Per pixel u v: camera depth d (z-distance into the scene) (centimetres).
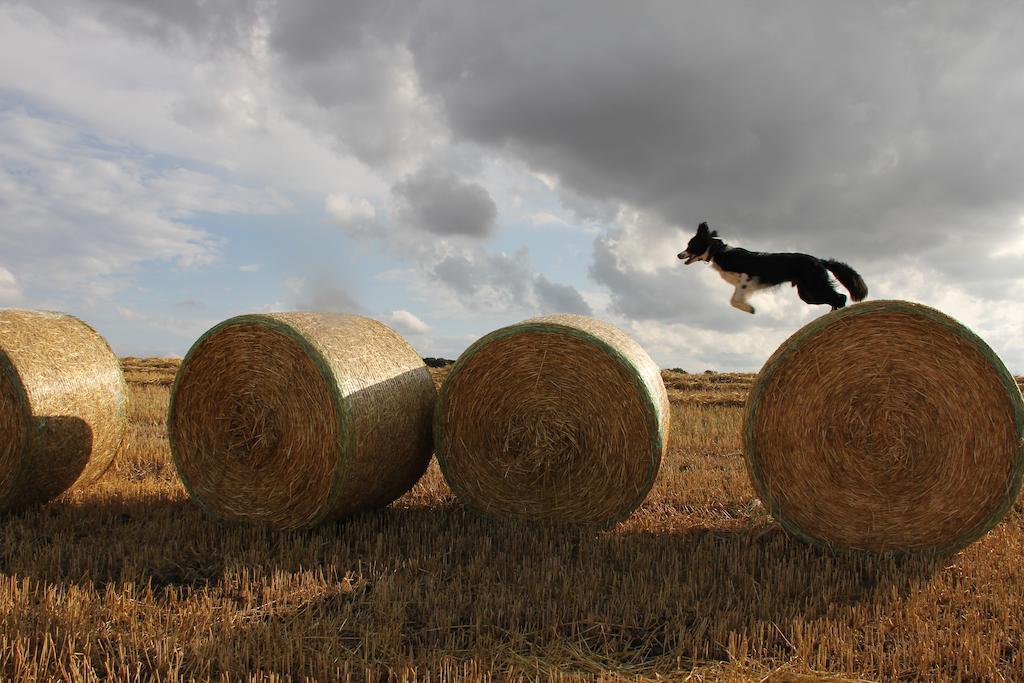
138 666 349
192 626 402
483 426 627
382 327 677
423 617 428
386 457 616
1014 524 628
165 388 1630
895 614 440
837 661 385
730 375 1920
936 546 554
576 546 574
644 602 448
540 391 611
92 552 534
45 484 654
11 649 357
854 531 569
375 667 367
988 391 530
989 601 455
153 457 870
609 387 591
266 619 426
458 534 603
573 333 594
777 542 581
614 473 596
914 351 551
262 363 596
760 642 396
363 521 629
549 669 366
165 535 579
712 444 1016
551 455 609
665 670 372
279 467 595
